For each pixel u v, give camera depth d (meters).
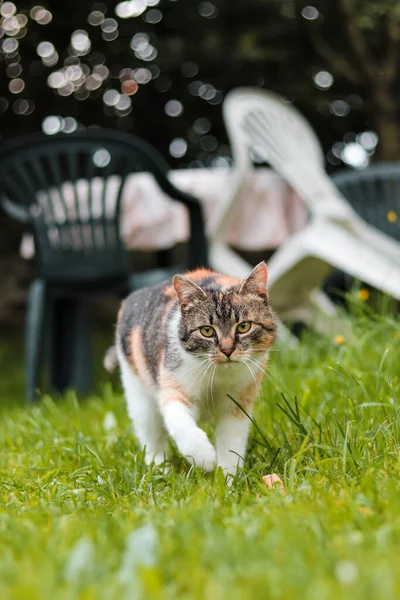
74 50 11.75
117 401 4.91
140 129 12.27
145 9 11.61
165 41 11.17
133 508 2.81
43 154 5.73
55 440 4.15
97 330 11.55
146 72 11.82
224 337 3.52
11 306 10.86
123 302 4.36
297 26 11.48
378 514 2.48
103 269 5.84
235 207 6.37
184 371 3.53
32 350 5.80
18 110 12.09
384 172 7.06
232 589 1.85
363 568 1.95
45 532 2.45
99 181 6.46
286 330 5.54
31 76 11.86
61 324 6.79
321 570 1.97
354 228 6.11
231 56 11.19
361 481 2.77
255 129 6.54
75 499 3.05
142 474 3.40
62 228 5.81
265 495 2.89
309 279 6.10
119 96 11.99
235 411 3.60
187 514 2.52
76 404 4.62
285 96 11.55
